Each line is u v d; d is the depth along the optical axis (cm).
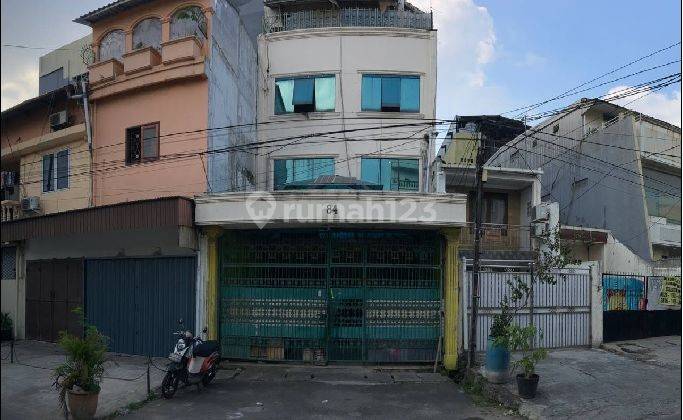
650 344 1231
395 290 1078
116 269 1227
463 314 1079
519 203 1791
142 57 1325
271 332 1088
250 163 1628
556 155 2136
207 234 1098
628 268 1664
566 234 1661
